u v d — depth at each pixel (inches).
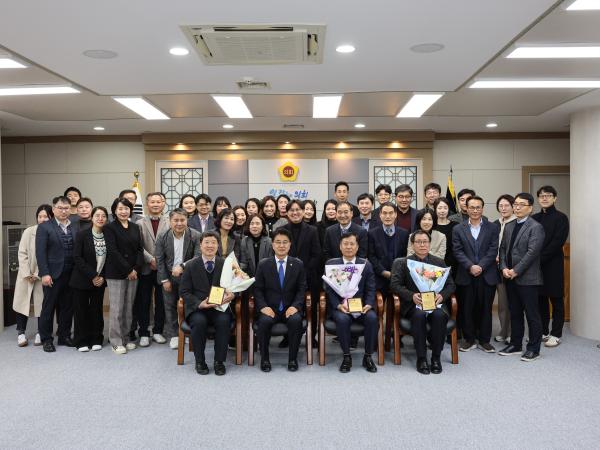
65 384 183.9
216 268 204.8
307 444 135.6
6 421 151.3
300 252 225.8
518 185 363.6
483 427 145.9
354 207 265.0
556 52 177.6
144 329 240.7
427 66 195.6
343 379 188.4
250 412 157.2
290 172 358.6
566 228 244.1
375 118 309.9
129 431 144.0
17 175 367.2
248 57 180.9
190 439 138.8
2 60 183.3
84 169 366.0
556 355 221.8
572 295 268.7
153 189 361.7
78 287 230.1
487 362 209.9
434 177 365.1
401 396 170.4
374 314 201.2
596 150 265.6
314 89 232.5
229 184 362.3
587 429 144.7
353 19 146.3
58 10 138.6
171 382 185.6
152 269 242.8
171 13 141.3
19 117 297.1
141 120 310.0
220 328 195.5
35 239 245.9
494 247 225.9
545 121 319.3
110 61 186.4
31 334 266.2
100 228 233.1
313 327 230.1
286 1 133.6
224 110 281.1
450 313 224.5
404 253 227.8
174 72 202.2
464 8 138.6
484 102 262.1
